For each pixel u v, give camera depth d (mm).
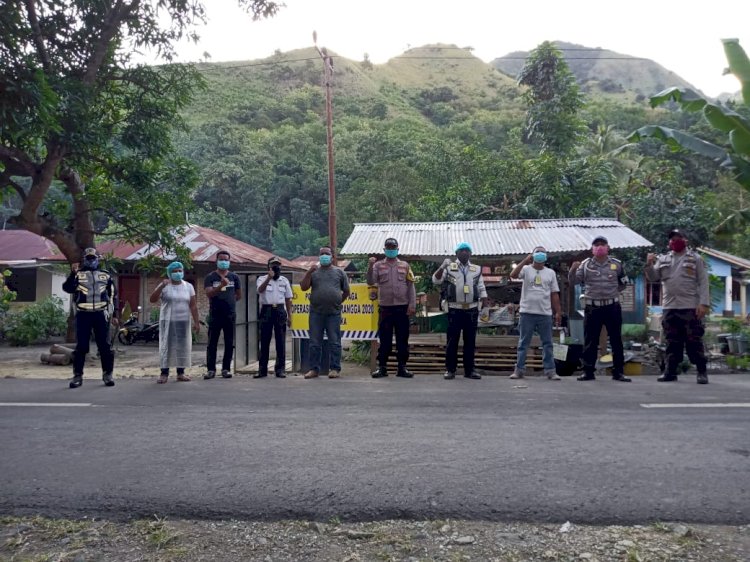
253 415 6336
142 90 14016
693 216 18469
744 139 4355
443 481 4352
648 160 31141
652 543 3521
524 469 4566
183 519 3920
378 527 3777
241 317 11328
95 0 11984
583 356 8898
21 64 9727
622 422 5902
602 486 4246
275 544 3596
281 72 109000
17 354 16891
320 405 6824
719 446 5098
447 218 20422
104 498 4180
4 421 6164
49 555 3504
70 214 14797
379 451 5012
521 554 3434
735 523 3756
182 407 6793
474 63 151500
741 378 9062
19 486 4391
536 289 9016
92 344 16250
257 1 12430
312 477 4453
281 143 54844
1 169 11789
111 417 6312
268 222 49906
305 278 9359
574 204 19203
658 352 11375
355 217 40219
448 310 9008
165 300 9000
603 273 8758
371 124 72938
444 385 8250
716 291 28125
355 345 12570
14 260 22781
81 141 11461
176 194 14398
